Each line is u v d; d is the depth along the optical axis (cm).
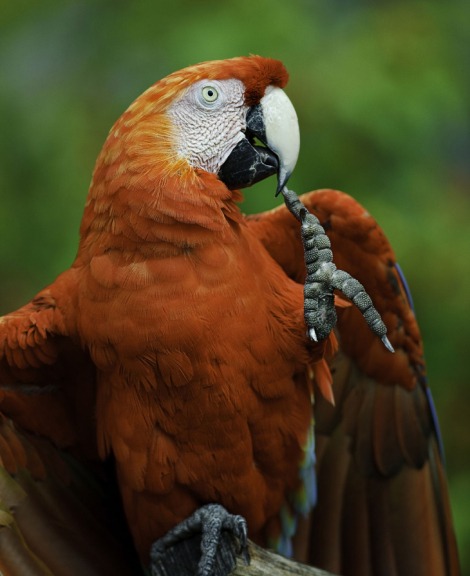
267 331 691
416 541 835
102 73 1233
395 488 838
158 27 1214
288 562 715
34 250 1195
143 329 664
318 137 1143
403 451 835
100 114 1211
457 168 1362
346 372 825
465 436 1231
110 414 702
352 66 1165
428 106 1174
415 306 1180
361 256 771
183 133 682
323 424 830
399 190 1181
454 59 1232
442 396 1223
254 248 706
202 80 689
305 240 678
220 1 1206
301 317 696
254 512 740
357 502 834
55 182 1178
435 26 1226
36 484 742
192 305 664
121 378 685
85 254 688
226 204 690
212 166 694
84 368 721
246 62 701
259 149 705
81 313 681
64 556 734
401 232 1148
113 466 782
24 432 746
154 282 663
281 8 1188
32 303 706
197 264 667
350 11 1254
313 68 1155
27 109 1236
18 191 1212
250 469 720
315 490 789
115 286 666
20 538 714
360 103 1141
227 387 682
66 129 1198
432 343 1198
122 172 668
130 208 664
